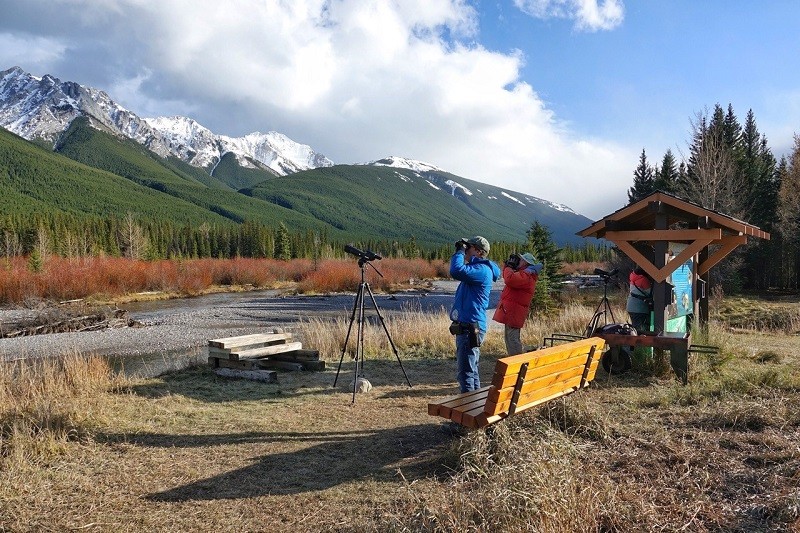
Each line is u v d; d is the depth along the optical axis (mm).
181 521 3777
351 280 41469
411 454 4941
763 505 3424
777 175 40906
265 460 4898
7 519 3775
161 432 5715
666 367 7543
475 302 5684
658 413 5617
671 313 8312
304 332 12484
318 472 4598
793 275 37000
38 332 18938
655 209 7898
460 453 4527
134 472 4645
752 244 33906
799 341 11195
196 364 9469
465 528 3195
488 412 4219
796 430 4836
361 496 4082
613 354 7820
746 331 13281
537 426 4797
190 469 4691
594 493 3465
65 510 3943
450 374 8680
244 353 8312
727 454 4359
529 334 12414
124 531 3639
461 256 5645
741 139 44688
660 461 4301
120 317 21781
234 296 37219
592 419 5004
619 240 8266
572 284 38812
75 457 4965
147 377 8547
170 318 24000
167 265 40781
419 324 12414
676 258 7816
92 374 8125
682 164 37500
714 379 6922
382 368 9188
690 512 3441
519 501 3330
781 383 6359
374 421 6059
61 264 35156
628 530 3238
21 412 5906
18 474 4469
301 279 49312
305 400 7043
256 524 3725
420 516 3584
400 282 49438
